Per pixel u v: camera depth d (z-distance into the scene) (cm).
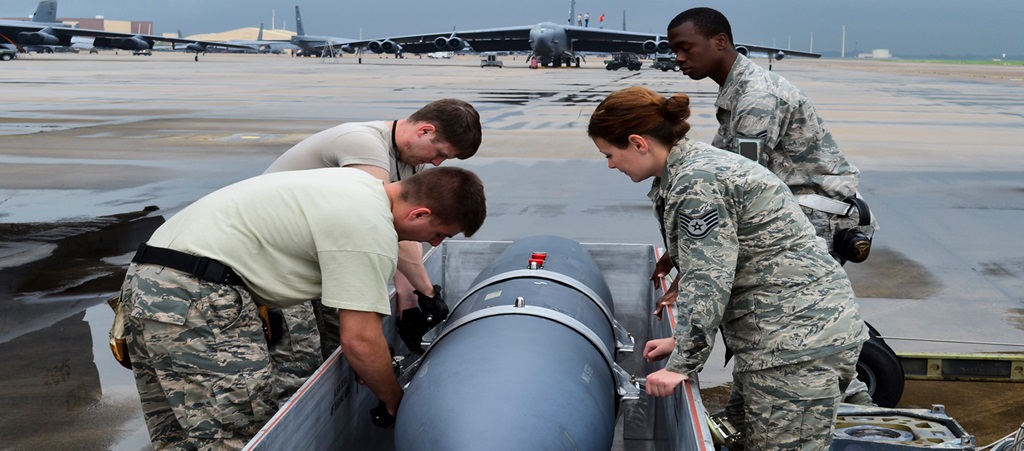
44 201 941
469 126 297
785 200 240
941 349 487
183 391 254
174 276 248
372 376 246
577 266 336
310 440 231
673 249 251
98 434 376
